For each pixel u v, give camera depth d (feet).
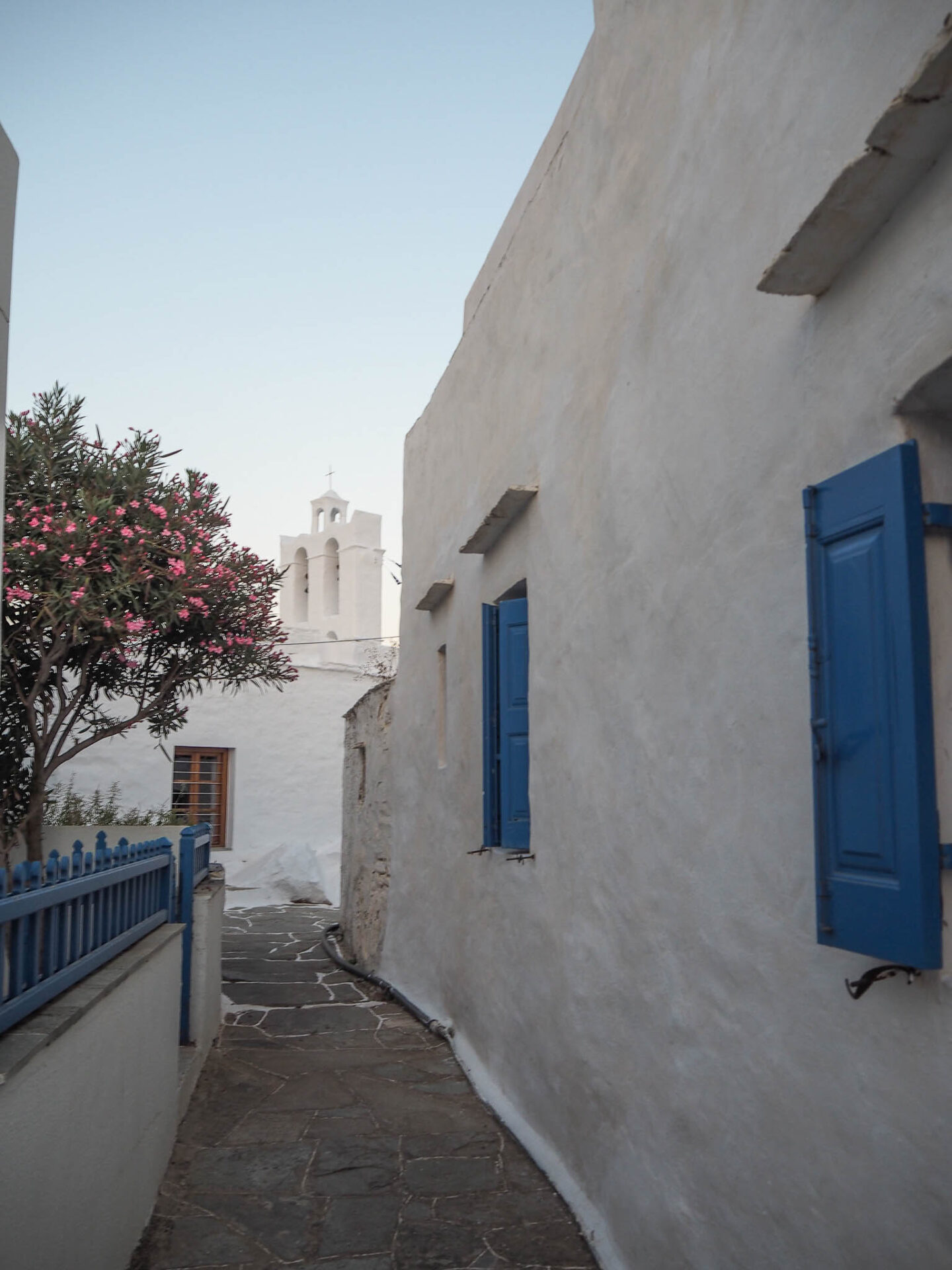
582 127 15.98
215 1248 12.69
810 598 8.36
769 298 9.62
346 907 36.47
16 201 9.05
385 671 60.34
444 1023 23.53
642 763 12.53
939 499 7.44
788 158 9.32
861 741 7.63
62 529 19.76
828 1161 8.17
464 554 23.29
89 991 10.05
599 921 13.89
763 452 9.66
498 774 19.80
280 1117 17.90
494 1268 12.35
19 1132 7.66
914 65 7.36
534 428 18.22
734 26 10.53
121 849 12.87
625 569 13.34
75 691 22.07
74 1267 9.27
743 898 9.78
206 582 22.16
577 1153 14.37
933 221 7.07
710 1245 10.18
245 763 54.08
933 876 6.86
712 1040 10.35
